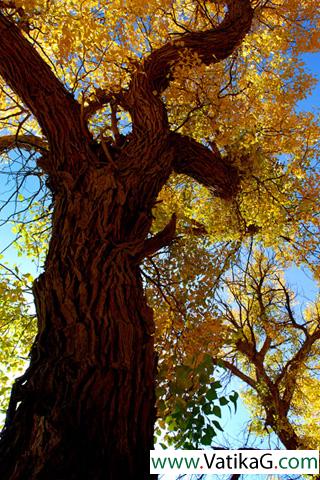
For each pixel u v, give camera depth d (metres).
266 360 10.26
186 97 4.28
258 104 5.33
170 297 4.46
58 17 3.66
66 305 2.17
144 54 4.76
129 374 1.99
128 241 2.63
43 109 3.14
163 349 4.10
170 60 3.96
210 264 4.54
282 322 10.01
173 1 4.71
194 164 3.90
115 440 1.76
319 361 9.95
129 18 4.30
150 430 1.96
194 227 5.20
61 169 2.98
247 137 4.34
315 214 5.38
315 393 9.85
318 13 5.62
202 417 2.21
